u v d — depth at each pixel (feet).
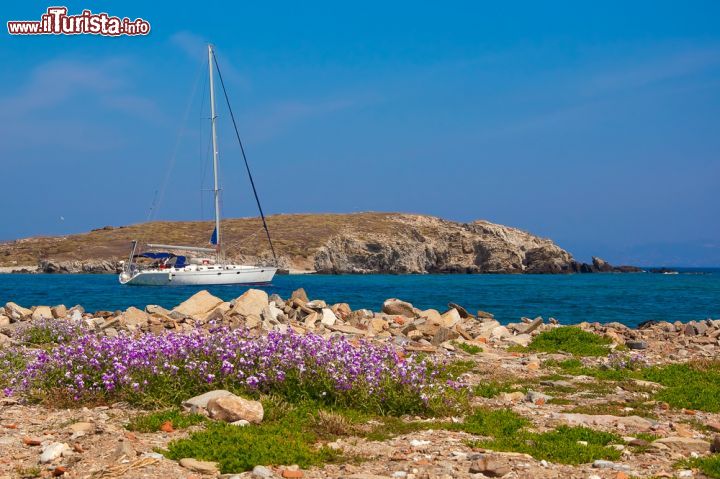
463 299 222.28
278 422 34.09
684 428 35.94
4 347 58.65
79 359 40.81
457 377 50.67
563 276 556.10
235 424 32.89
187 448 28.37
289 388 39.19
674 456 30.40
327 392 38.99
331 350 40.86
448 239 650.84
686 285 366.63
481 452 30.12
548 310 174.09
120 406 38.09
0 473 26.30
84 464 27.30
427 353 62.18
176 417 34.01
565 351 66.69
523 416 38.70
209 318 82.74
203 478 25.58
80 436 31.14
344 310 100.73
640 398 44.45
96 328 77.30
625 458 30.09
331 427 33.76
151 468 26.55
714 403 42.14
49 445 29.78
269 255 608.19
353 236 632.79
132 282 274.36
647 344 71.82
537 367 56.34
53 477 25.79
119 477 25.46
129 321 80.74
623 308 184.34
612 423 37.24
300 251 629.51
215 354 41.29
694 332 88.33
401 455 29.43
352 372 39.22
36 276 495.41
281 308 99.04
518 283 389.39
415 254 611.06
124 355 40.81
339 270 597.93
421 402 38.70
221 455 27.99
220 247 264.72
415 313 104.47
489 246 625.82
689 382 49.57
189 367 39.29
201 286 261.65
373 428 35.01
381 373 39.99
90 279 419.74
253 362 40.65
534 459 29.40
